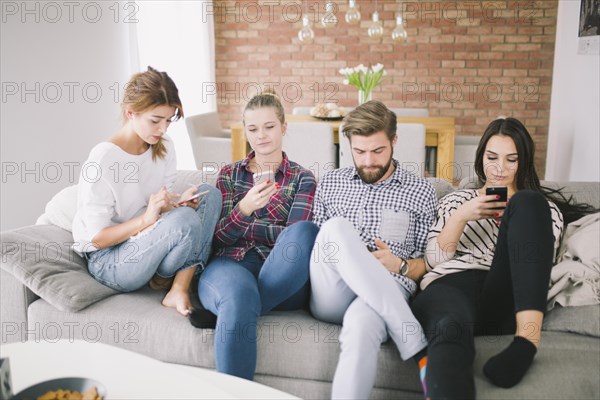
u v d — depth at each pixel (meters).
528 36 6.04
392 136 2.06
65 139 3.56
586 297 1.78
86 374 1.39
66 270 2.00
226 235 2.11
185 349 1.84
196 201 2.06
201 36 5.91
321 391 1.80
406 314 1.65
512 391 1.50
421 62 6.22
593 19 3.43
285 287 1.87
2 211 3.18
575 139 3.82
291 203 2.20
